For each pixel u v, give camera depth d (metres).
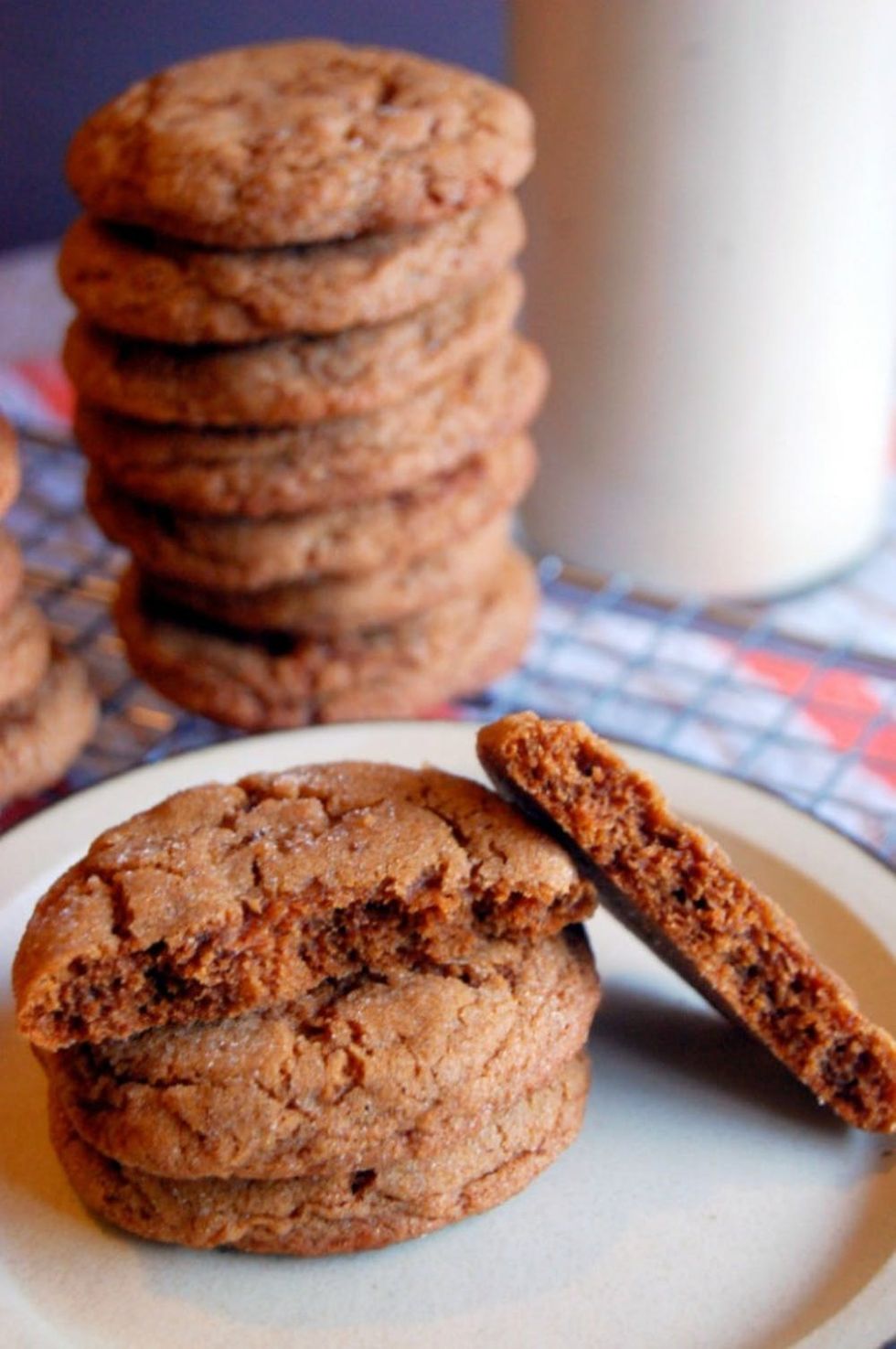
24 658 0.43
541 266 0.50
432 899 0.34
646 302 0.49
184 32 0.72
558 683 0.49
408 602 0.45
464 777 0.37
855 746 0.46
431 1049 0.33
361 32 0.76
